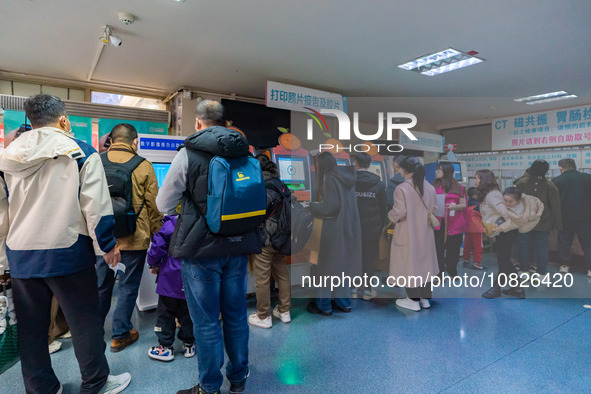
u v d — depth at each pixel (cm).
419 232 273
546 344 228
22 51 323
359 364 199
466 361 204
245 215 147
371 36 286
